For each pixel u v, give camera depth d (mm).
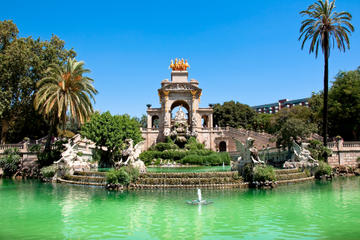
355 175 36906
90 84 40719
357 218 14938
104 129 45562
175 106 84750
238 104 99312
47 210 17547
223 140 73062
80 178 29484
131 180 25562
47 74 46812
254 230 12969
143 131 74625
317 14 39875
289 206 18016
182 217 15422
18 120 49062
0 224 14438
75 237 12242
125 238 12031
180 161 50375
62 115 39781
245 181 26172
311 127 41312
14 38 49156
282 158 43500
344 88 48531
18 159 41656
